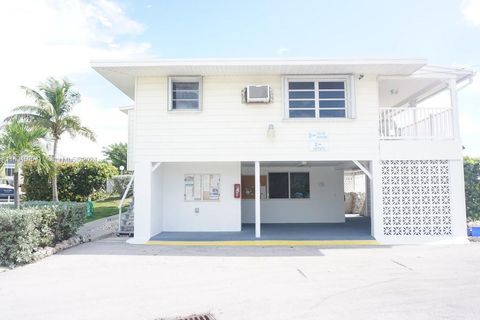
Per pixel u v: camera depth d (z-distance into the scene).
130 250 9.91
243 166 15.74
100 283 6.68
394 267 7.82
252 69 10.91
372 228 11.38
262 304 5.48
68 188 21.72
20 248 8.19
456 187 11.14
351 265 8.07
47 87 20.81
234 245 10.67
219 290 6.22
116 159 37.16
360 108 11.34
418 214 11.16
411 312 5.06
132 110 14.10
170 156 11.34
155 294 6.00
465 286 6.32
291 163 14.74
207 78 11.51
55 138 20.77
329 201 16.28
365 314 5.00
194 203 12.90
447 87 12.64
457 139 11.23
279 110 11.38
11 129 9.92
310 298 5.74
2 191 25.19
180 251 9.78
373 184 11.20
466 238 10.98
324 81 11.52
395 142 11.26
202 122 11.41
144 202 11.26
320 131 11.29
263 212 16.20
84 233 12.19
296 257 8.98
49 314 5.08
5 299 5.75
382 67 10.70
